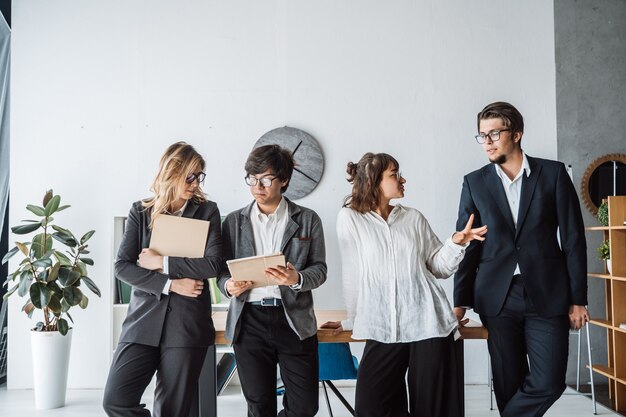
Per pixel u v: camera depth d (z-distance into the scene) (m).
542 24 4.92
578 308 2.46
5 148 5.03
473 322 2.83
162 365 2.24
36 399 4.12
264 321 2.36
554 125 4.87
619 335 4.01
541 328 2.46
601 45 5.32
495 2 4.92
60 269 4.12
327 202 4.84
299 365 2.39
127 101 4.91
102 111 4.90
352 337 2.51
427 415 2.35
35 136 4.88
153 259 2.22
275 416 2.42
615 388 4.00
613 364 4.23
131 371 2.20
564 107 5.29
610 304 4.24
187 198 2.32
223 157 4.89
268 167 2.32
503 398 2.55
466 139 4.88
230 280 2.26
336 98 4.90
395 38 4.93
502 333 2.53
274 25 4.95
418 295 2.41
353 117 4.89
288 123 4.90
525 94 4.89
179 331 2.22
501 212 2.54
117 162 4.88
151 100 4.91
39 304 3.97
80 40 4.94
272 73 4.93
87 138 4.89
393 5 4.95
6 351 5.10
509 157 2.53
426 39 4.93
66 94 4.91
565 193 2.49
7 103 5.09
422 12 4.94
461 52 4.92
